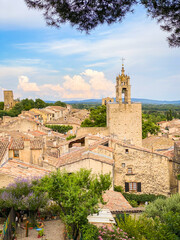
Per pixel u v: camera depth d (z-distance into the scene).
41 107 184.38
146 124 73.50
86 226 16.64
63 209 17.88
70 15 11.11
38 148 36.22
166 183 36.75
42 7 10.67
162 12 10.83
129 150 36.81
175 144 36.53
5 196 21.20
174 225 18.00
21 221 22.48
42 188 17.66
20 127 84.38
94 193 17.33
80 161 32.19
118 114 52.12
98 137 44.75
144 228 19.31
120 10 11.27
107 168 32.34
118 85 52.31
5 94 176.75
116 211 24.44
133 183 36.81
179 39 11.12
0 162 30.19
